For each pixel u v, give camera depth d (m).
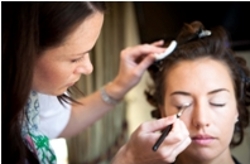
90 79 1.78
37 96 0.86
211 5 1.48
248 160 1.38
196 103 0.94
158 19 1.57
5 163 0.73
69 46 0.68
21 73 0.67
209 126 0.93
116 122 1.83
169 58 1.00
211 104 0.94
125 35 1.78
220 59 0.98
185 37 1.05
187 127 0.93
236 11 1.45
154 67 1.08
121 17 1.77
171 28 1.55
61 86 0.75
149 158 0.82
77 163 1.82
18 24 0.65
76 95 1.14
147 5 1.58
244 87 1.02
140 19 1.61
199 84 0.94
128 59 1.11
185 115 0.94
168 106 0.98
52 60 0.70
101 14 0.70
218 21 1.47
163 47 1.10
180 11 1.53
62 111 1.10
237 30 1.46
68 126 1.15
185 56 0.98
